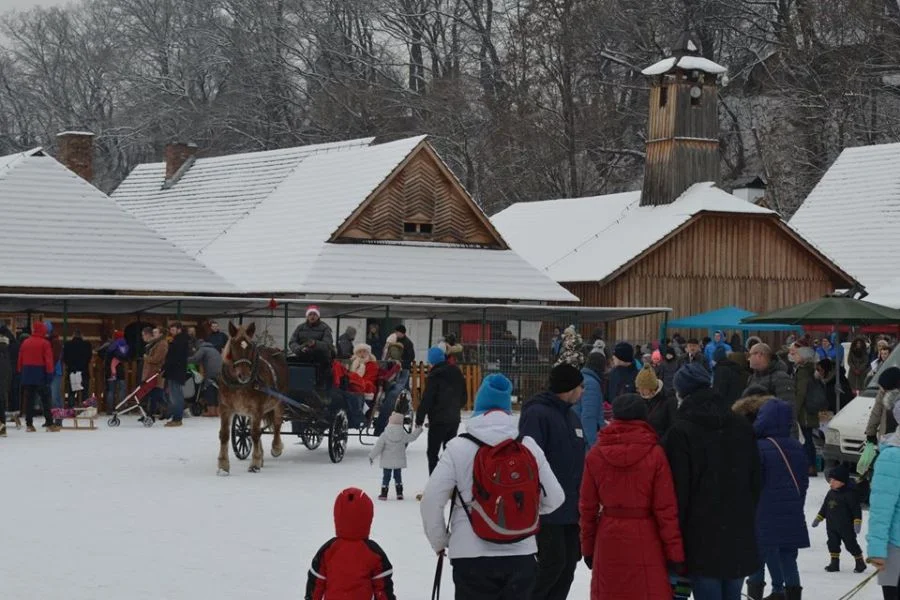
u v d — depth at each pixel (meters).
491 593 10.34
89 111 103.31
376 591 9.60
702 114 61.09
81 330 42.59
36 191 44.31
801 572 16.42
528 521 10.26
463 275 50.44
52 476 23.86
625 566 10.93
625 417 11.24
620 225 60.75
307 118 95.75
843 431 23.80
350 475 24.95
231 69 96.88
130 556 16.31
